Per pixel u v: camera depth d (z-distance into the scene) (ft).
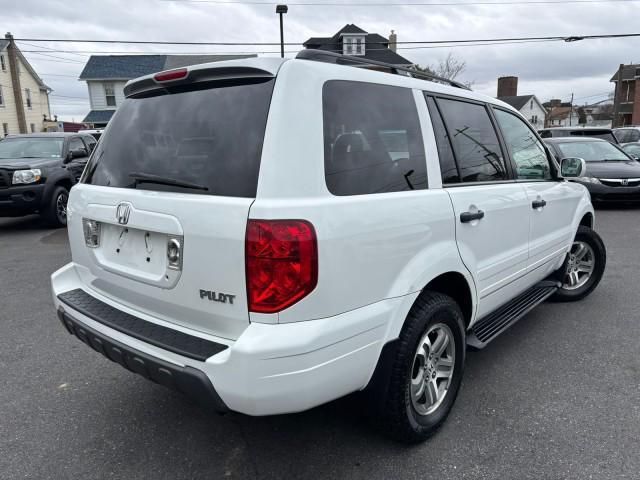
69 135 34.14
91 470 8.18
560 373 11.34
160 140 7.85
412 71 9.25
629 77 164.35
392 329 7.55
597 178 32.96
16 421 9.58
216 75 7.42
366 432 9.16
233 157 6.79
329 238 6.51
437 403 9.06
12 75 115.14
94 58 111.04
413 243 7.85
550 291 13.67
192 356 6.60
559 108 284.61
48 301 16.66
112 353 7.63
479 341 10.10
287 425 9.40
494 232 10.13
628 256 21.81
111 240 8.39
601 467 8.10
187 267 6.91
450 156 9.25
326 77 7.16
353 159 7.23
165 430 9.29
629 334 13.53
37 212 29.68
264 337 6.25
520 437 8.93
